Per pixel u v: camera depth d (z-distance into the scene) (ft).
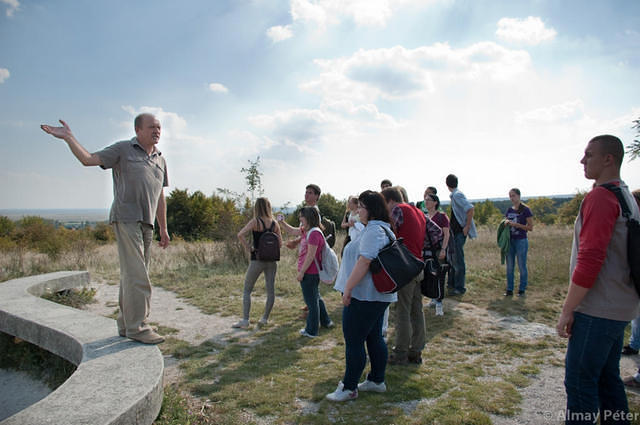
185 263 35.96
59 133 9.52
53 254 38.29
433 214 18.95
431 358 13.94
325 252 16.19
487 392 11.16
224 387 11.51
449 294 23.11
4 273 31.17
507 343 15.30
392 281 9.71
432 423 9.52
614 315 7.14
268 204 17.97
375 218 10.49
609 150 7.43
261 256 17.34
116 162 10.93
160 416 9.26
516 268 29.09
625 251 7.10
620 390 7.78
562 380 12.09
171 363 13.56
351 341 10.51
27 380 14.02
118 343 11.16
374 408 10.26
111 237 78.28
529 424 9.50
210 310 20.70
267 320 18.44
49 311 14.56
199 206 112.88
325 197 120.57
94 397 8.06
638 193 11.36
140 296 11.27
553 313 19.33
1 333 15.26
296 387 11.52
